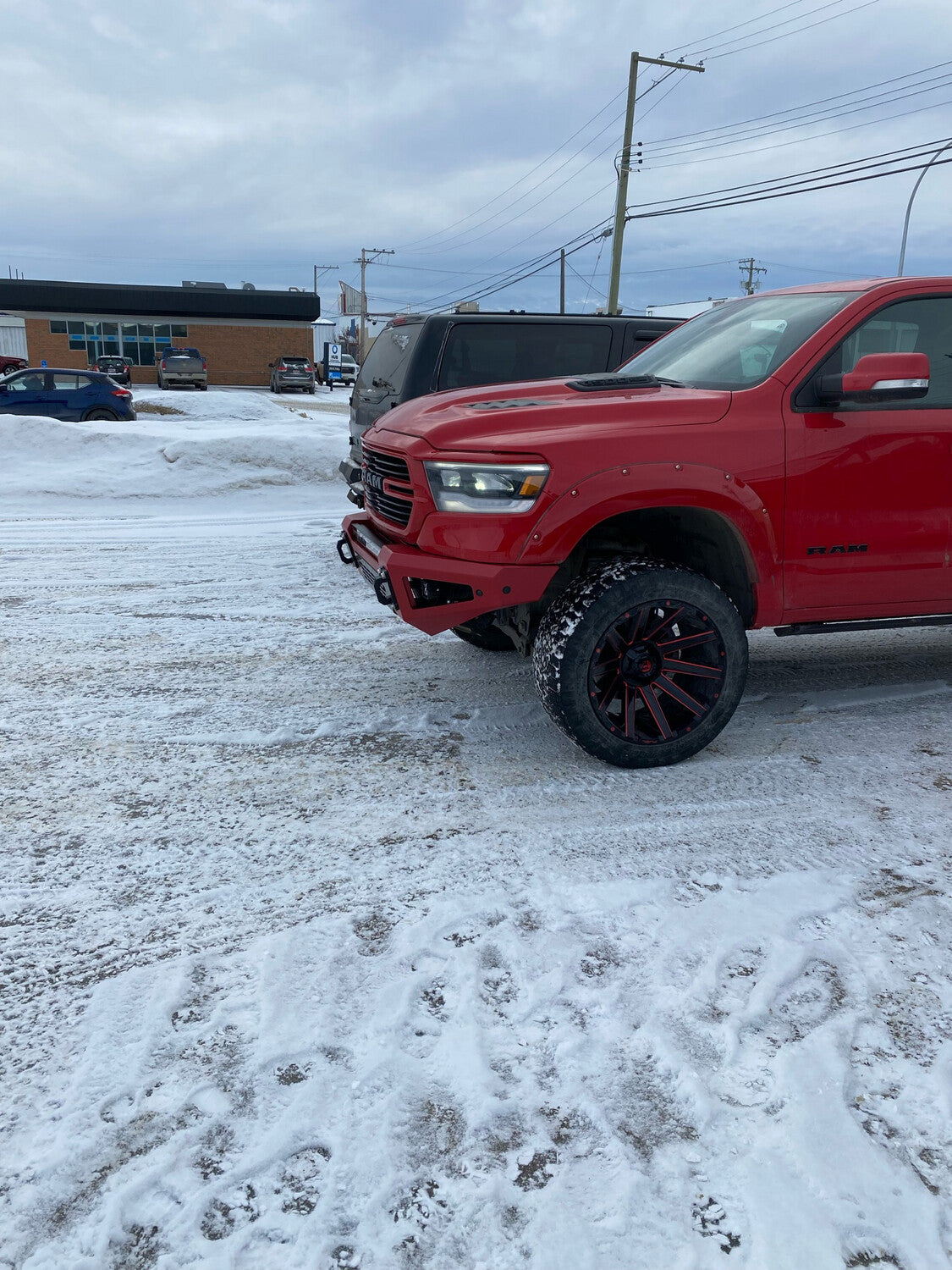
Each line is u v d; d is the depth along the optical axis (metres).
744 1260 1.51
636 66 28.36
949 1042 2.03
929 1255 1.53
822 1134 1.77
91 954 2.32
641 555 3.36
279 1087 1.88
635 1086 1.89
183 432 14.20
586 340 6.55
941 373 3.59
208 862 2.77
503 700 4.23
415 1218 1.59
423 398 3.99
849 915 2.50
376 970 2.25
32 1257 1.51
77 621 5.70
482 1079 1.90
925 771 3.44
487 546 3.15
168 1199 1.63
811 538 3.40
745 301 4.36
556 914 2.49
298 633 5.43
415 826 3.00
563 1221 1.59
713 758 3.56
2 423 12.82
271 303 47.03
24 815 3.08
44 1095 1.86
